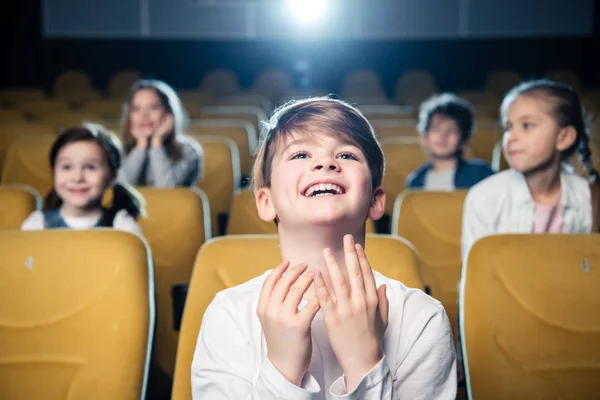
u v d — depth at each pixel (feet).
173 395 5.19
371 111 21.68
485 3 36.78
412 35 37.09
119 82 35.19
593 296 5.66
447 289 8.22
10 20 36.09
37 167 12.75
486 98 25.18
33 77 36.73
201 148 12.76
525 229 7.12
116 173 8.25
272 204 3.73
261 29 37.01
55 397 5.55
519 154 6.95
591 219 7.08
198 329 5.38
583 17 36.60
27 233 5.74
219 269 5.60
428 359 3.84
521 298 5.65
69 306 5.58
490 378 5.64
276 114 3.87
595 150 9.93
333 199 3.50
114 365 5.51
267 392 3.37
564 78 32.27
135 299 5.58
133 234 5.79
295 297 3.37
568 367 5.64
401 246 5.75
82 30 36.73
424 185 11.34
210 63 37.29
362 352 3.40
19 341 5.56
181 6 36.88
